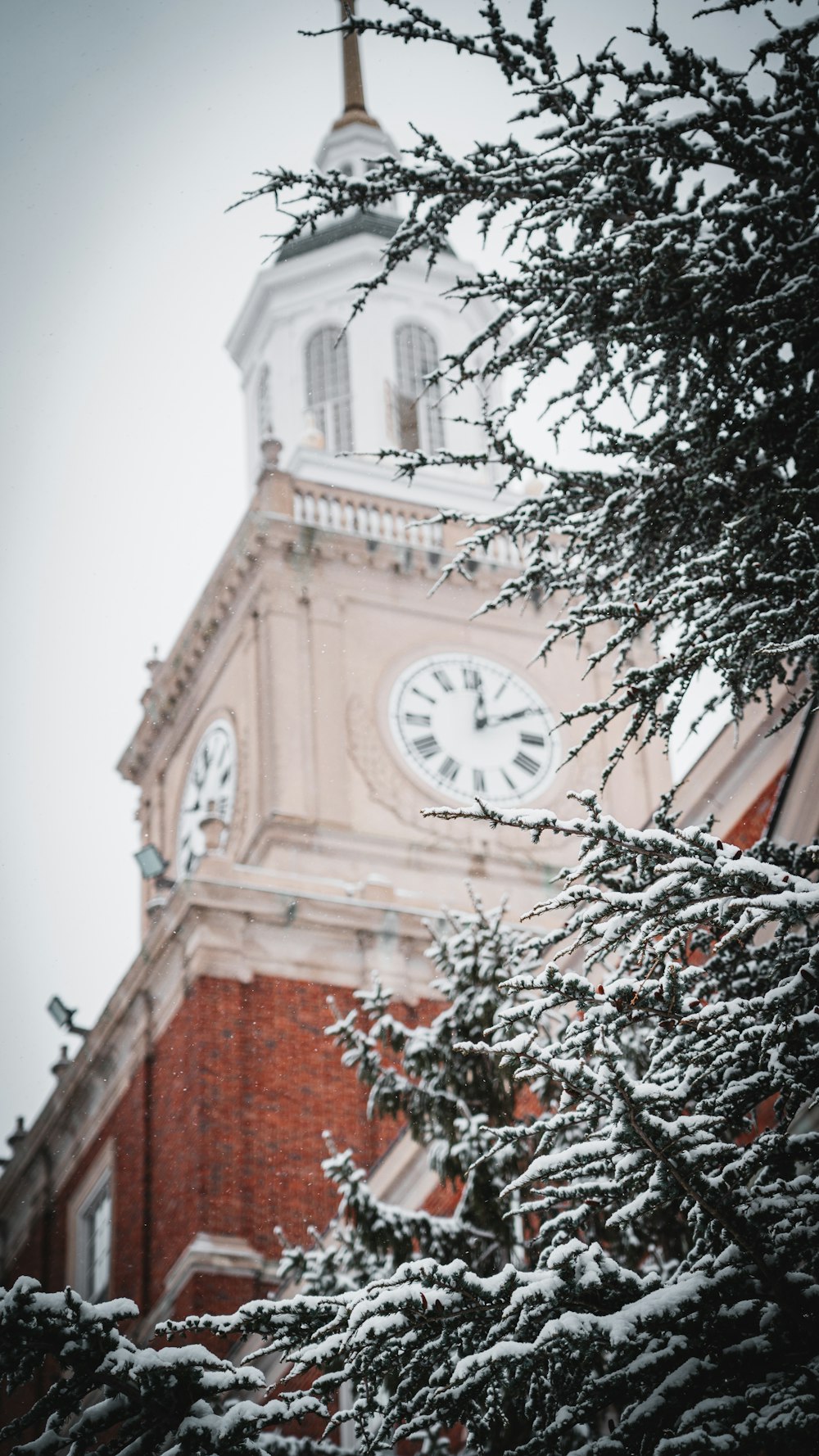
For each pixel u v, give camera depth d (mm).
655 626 10031
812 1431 7270
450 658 41000
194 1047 34562
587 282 9945
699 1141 7812
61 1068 38656
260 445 44312
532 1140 14445
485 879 38562
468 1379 8086
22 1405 30641
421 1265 8125
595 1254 7957
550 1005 7930
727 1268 7820
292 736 39375
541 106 9945
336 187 9969
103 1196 36281
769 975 9281
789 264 9789
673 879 8047
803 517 9383
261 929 35844
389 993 16031
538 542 10359
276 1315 8438
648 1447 7797
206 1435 7926
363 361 47875
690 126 9789
